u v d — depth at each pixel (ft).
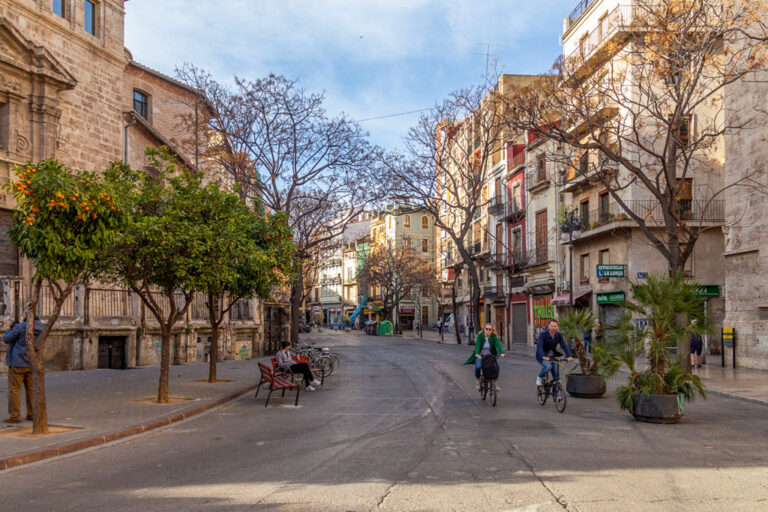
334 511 18.37
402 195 113.91
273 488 21.06
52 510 18.93
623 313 38.04
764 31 62.13
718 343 94.79
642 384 35.32
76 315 64.90
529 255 138.00
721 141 94.63
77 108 78.28
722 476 22.24
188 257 41.29
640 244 97.19
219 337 90.02
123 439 31.14
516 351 116.26
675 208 58.08
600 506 18.62
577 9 111.75
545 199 132.05
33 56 71.26
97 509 18.93
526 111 69.77
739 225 72.84
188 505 19.16
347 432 32.14
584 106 70.13
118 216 31.42
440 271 227.40
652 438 29.89
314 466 24.35
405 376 65.05
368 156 94.68
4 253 67.56
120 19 87.25
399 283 223.30
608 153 60.29
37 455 26.37
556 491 20.30
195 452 27.66
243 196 88.58
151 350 75.10
